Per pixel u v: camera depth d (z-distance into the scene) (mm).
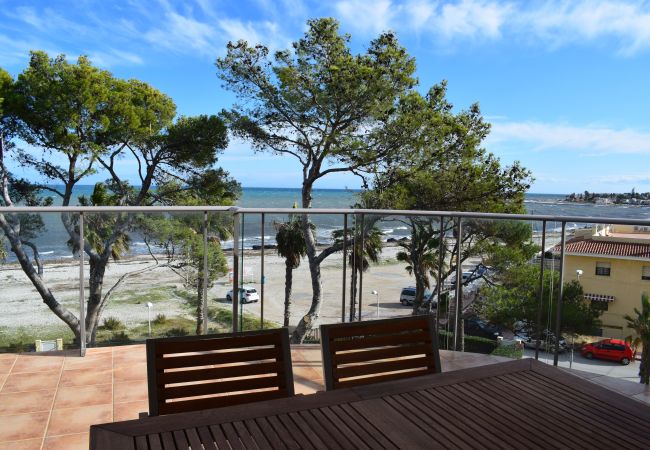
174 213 3025
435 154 12570
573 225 2559
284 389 1397
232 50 12656
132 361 2852
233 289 3066
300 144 12859
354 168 12445
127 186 15539
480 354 2885
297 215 3260
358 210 3176
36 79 13703
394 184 12297
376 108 11938
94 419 2188
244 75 12641
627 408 1158
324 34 12039
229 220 3068
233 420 1059
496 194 12320
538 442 1000
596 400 1196
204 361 1335
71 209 2867
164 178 15891
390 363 1507
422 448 967
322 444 974
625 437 1027
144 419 1056
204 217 3053
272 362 1403
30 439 2010
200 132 15070
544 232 2645
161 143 15273
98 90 13984
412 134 12156
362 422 1066
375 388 1234
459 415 1106
